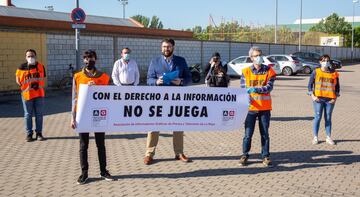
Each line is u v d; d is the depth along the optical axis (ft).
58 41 65.26
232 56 115.03
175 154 23.71
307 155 25.02
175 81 21.40
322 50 176.24
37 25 73.36
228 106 21.59
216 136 30.01
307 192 18.57
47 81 63.52
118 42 78.64
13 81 58.03
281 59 101.09
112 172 21.24
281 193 18.42
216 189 18.88
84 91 19.25
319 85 27.68
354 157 24.61
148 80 22.21
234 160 23.71
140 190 18.63
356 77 94.79
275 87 70.49
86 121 19.40
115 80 29.66
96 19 110.32
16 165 22.34
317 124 28.04
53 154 24.71
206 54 103.86
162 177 20.53
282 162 23.43
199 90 21.06
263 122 22.18
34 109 28.45
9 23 67.26
